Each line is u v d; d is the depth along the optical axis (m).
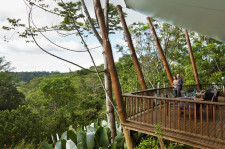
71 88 17.48
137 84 16.31
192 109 4.62
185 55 16.44
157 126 3.54
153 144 3.58
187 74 15.54
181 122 4.25
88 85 35.56
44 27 5.03
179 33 13.89
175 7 4.29
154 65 15.98
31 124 9.27
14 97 23.19
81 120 13.95
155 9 5.06
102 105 24.30
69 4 5.02
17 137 8.14
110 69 4.59
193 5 3.68
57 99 15.98
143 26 14.09
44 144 5.09
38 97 17.95
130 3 5.26
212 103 3.03
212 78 13.84
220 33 6.16
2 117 8.93
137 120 4.29
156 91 7.23
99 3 4.67
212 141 3.13
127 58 15.05
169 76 9.38
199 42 16.98
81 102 20.61
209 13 3.98
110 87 5.68
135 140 4.90
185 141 3.34
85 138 4.80
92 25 5.30
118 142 5.18
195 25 5.75
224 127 3.81
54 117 12.38
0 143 7.58
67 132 4.92
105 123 6.70
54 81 16.05
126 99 5.03
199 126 3.92
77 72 40.56
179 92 6.93
